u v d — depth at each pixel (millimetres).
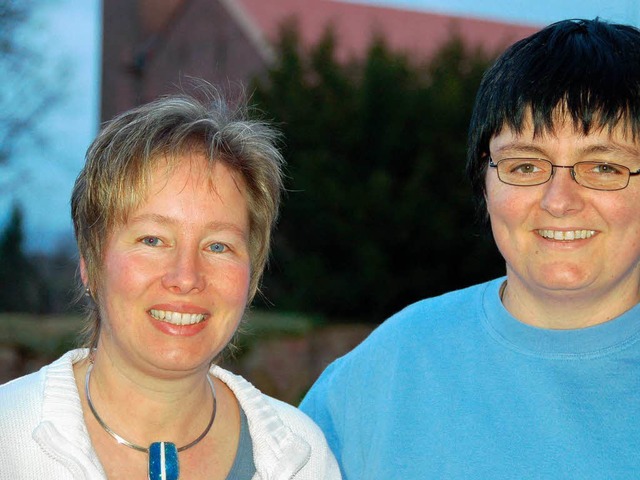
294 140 12773
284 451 2260
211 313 2123
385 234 12336
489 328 2418
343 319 12625
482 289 2545
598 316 2291
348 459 2586
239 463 2242
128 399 2148
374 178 12203
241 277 2154
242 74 22344
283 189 2762
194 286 2055
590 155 2141
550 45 2219
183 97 2297
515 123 2207
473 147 2426
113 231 2109
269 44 14508
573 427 2213
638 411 2176
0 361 7809
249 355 8367
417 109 12578
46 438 2023
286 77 13359
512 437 2279
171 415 2168
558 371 2275
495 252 12203
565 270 2174
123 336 2090
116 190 2070
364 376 2629
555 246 2188
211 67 23250
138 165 2066
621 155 2135
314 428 2432
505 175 2264
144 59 25938
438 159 12383
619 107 2098
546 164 2188
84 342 2377
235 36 22797
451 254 12422
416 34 24812
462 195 12172
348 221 12391
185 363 2080
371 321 12609
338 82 13242
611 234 2164
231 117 2268
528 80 2184
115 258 2088
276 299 12695
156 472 2076
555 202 2133
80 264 2232
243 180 2186
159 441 2158
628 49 2160
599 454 2166
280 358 8695
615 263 2186
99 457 2107
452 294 2635
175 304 2068
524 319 2373
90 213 2123
